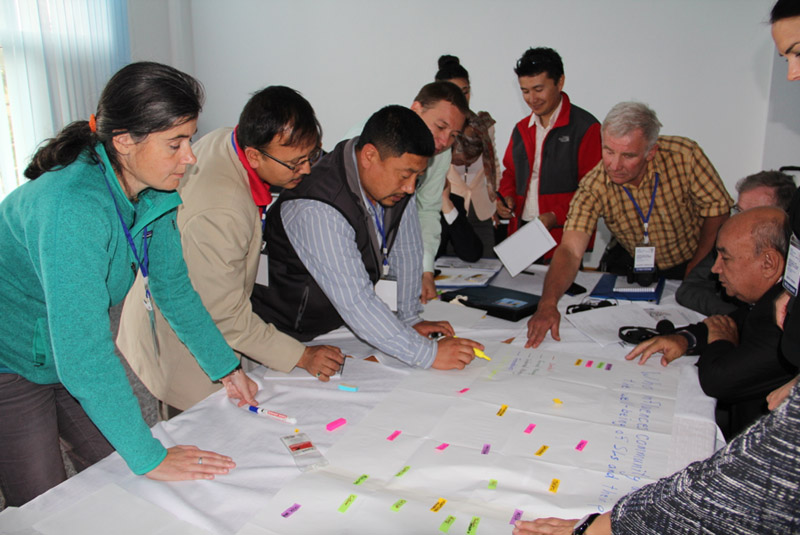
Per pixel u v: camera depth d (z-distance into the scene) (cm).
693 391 133
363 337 144
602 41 426
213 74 558
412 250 173
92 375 90
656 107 423
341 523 87
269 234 158
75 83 443
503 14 450
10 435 119
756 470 61
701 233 218
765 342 126
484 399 127
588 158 309
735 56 396
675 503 67
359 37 501
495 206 323
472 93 473
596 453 106
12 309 110
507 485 96
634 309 187
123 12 479
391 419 118
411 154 130
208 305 131
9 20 394
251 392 128
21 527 87
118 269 106
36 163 94
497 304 186
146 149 91
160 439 110
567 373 141
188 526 88
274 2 520
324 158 150
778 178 190
